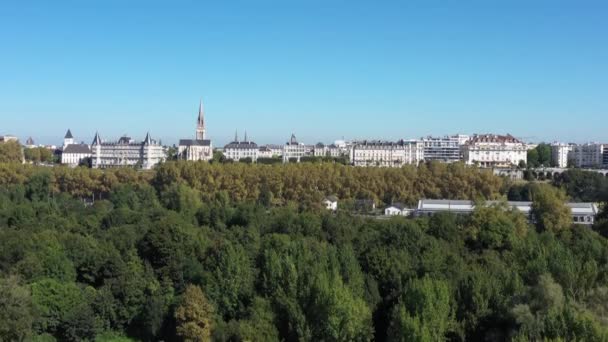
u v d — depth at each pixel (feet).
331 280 578.25
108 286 645.10
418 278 597.52
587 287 561.84
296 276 590.96
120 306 627.05
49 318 599.98
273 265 613.93
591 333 435.53
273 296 588.91
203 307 580.71
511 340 465.88
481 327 531.09
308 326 545.44
